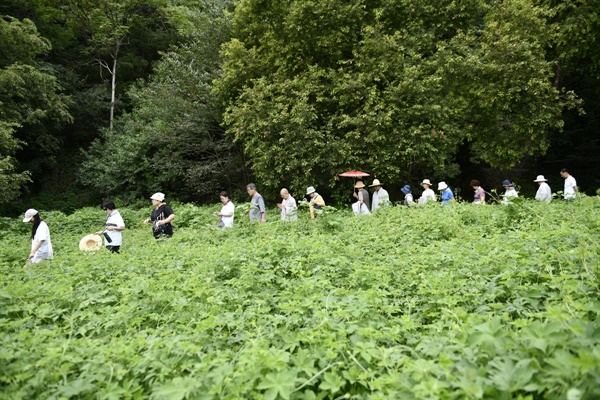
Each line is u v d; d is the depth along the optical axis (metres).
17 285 5.11
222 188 24.11
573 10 16.58
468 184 23.78
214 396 2.47
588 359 1.88
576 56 17.95
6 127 19.38
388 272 4.87
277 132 16.16
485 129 16.83
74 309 4.55
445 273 4.45
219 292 4.55
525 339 2.44
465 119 17.11
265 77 17.42
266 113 16.20
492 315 3.40
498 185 22.94
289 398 2.41
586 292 3.31
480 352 2.50
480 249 5.29
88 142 30.58
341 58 16.89
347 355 2.91
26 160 27.28
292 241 6.53
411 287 4.44
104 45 29.92
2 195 17.92
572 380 1.94
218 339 3.34
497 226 7.47
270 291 4.64
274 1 17.02
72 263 6.96
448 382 2.23
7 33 20.52
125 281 5.48
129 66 30.89
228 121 17.25
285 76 16.91
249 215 10.18
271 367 2.62
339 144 15.37
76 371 3.00
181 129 21.52
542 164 24.50
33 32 22.62
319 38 16.08
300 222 8.87
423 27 16.33
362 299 3.75
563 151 23.88
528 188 22.33
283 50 16.66
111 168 23.83
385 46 15.20
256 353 2.73
